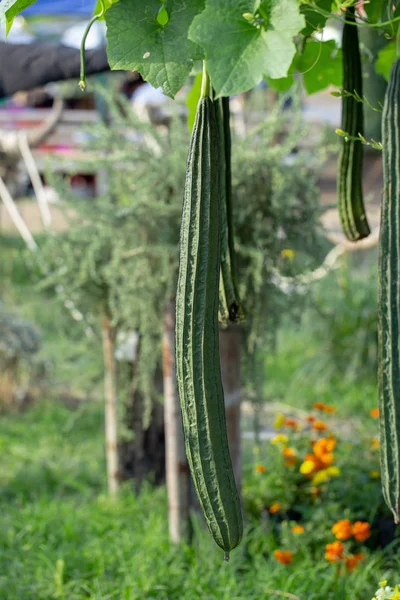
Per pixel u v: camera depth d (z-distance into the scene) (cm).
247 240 316
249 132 321
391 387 120
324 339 700
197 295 121
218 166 122
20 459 525
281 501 369
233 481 125
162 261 328
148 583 307
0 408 639
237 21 108
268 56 105
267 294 320
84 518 397
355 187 168
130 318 356
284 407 633
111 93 344
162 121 456
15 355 638
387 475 122
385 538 341
